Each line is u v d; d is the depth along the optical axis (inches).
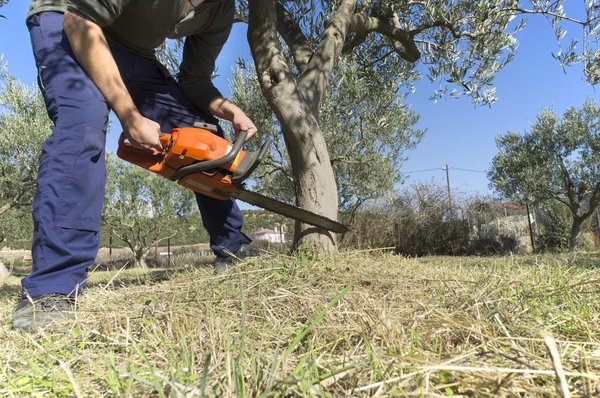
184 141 75.9
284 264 83.2
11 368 42.8
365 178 321.1
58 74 67.7
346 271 80.8
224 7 93.4
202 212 100.4
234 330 50.5
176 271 102.7
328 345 42.6
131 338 47.6
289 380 29.9
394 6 157.4
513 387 29.7
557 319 53.1
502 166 636.7
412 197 582.2
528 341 42.7
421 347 41.4
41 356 46.8
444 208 589.0
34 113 438.9
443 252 574.9
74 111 67.2
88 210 67.1
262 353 40.8
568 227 673.0
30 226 712.4
